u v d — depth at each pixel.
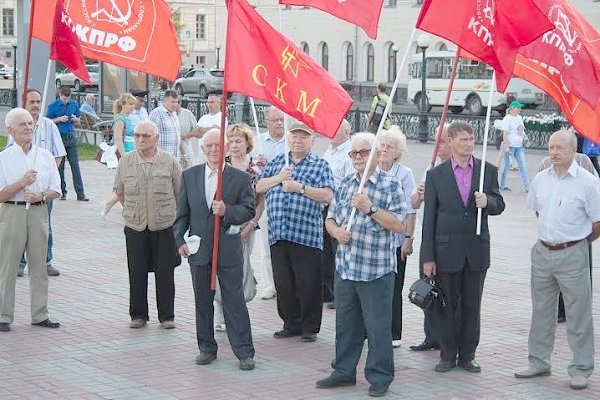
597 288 13.09
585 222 8.97
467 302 9.30
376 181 8.66
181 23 74.75
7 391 8.52
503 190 23.86
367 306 8.65
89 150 29.58
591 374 9.16
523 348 10.25
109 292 12.51
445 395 8.65
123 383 8.83
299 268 10.36
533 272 9.22
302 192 10.23
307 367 9.48
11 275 10.54
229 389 8.73
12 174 10.45
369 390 8.66
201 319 9.50
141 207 10.62
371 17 9.76
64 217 18.25
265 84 8.97
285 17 73.75
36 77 26.23
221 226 9.38
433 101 52.03
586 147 16.75
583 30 9.36
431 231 9.27
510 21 8.66
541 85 9.66
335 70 70.31
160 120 15.67
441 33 8.78
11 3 87.25
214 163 9.45
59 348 9.95
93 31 11.02
